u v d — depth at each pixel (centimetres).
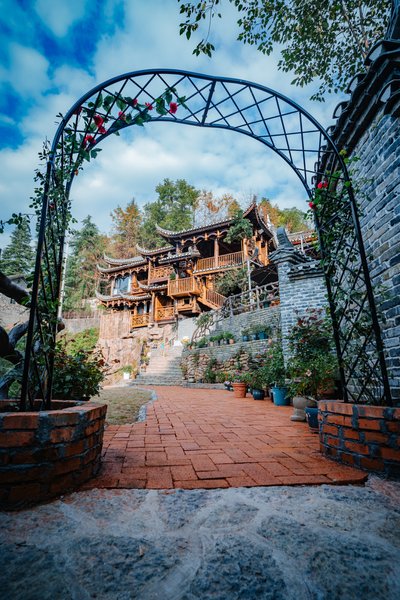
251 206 1906
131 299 2434
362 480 189
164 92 267
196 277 2064
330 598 94
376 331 233
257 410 533
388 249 272
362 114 301
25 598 92
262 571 106
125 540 125
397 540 126
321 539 126
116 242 3906
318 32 657
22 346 479
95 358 471
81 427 183
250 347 964
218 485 184
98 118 246
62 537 126
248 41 651
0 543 121
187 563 110
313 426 349
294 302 701
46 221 220
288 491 176
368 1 630
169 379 1388
